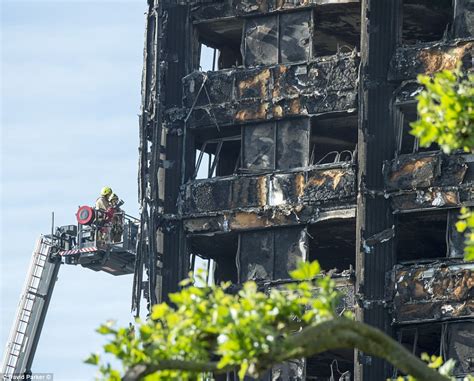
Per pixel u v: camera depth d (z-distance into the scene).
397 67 193.75
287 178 198.00
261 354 63.44
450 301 186.12
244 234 199.88
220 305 65.56
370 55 195.00
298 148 198.88
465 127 73.88
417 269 188.12
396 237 191.38
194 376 66.06
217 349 65.50
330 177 195.38
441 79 75.56
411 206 190.25
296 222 196.88
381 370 184.62
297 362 192.50
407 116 195.25
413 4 198.88
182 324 65.38
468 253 72.12
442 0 198.00
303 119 199.50
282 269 197.00
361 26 196.38
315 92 198.38
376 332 64.31
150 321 66.56
